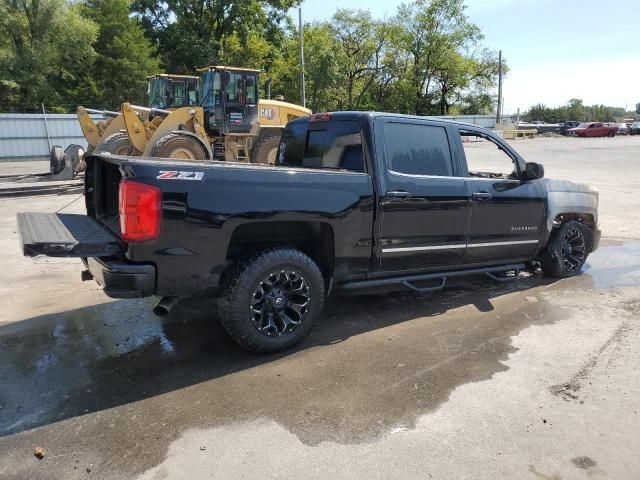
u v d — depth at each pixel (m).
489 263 5.46
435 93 56.09
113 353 4.14
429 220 4.76
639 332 4.46
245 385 3.59
